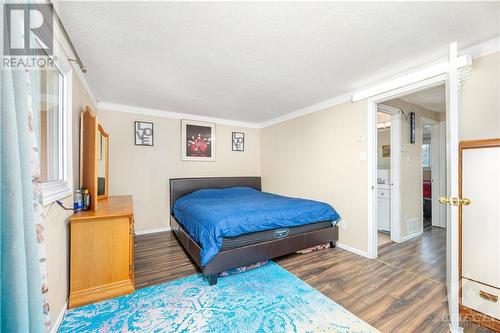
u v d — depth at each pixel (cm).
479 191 163
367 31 163
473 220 165
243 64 216
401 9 139
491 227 157
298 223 261
